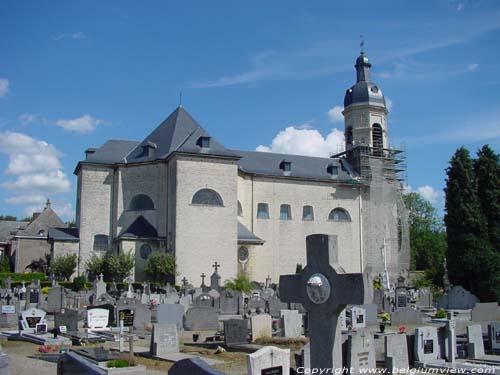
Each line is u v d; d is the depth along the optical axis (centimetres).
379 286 5144
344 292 905
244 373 1343
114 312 2555
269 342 1839
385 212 6569
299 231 6066
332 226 6247
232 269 5141
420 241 8119
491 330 1794
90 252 5309
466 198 4184
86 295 3628
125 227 5391
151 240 5125
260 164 6200
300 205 6141
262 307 3422
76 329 2158
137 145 5872
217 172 5259
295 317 2048
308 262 966
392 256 6506
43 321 2117
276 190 6059
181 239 5019
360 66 6969
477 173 4247
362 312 2350
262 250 5866
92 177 5469
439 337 1562
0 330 2358
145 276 5044
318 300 938
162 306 2364
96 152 5625
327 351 927
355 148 6700
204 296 3722
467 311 3309
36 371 1365
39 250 6312
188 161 5172
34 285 4169
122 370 1363
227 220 5209
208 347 1817
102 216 5425
